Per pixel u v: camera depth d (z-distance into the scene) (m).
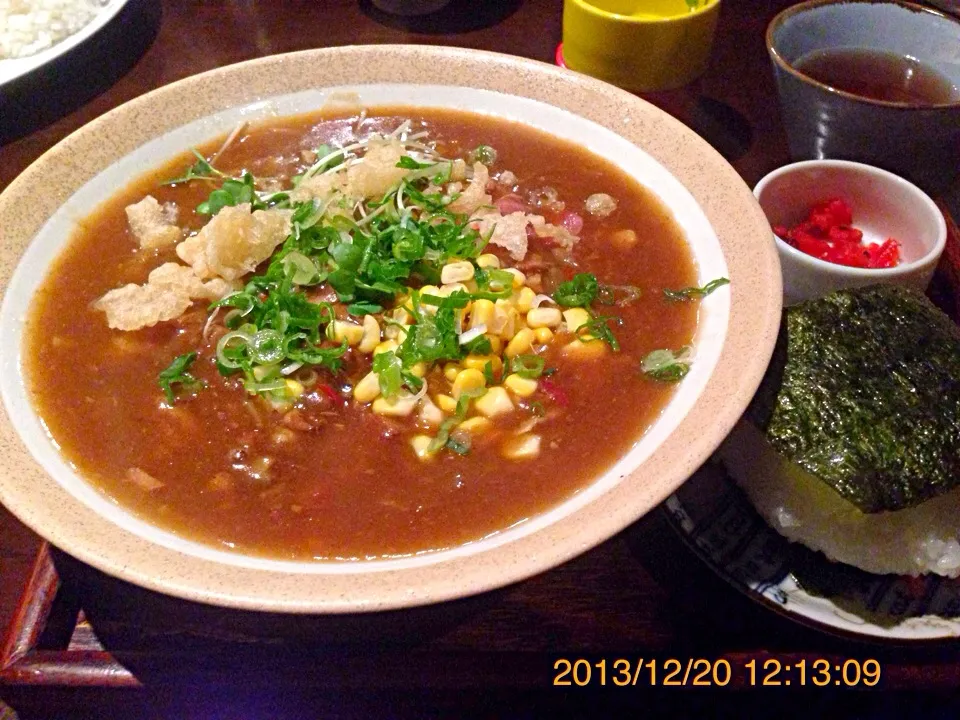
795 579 0.29
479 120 0.40
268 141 0.39
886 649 0.28
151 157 0.38
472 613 0.28
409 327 0.31
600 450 0.29
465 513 0.28
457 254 0.33
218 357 0.31
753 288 0.30
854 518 0.29
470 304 0.31
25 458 0.27
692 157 0.35
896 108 0.35
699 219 0.35
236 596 0.23
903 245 0.37
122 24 0.49
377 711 0.27
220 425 0.30
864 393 0.29
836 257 0.36
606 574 0.29
